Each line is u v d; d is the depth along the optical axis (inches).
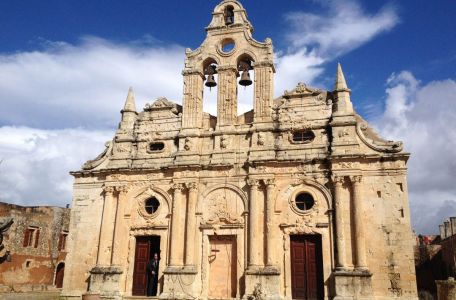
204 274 1193.4
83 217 1332.4
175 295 1164.5
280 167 1216.2
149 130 1379.2
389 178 1140.5
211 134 1304.1
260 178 1211.9
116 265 1249.4
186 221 1236.5
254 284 1131.3
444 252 1867.6
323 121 1239.5
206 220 1232.2
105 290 1223.5
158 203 1289.4
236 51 1350.9
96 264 1269.7
